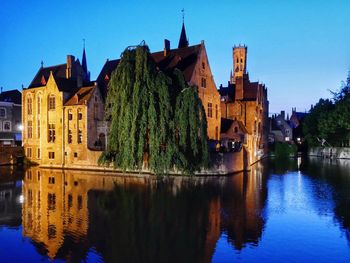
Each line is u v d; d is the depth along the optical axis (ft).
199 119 133.08
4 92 262.67
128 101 131.64
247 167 174.29
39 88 187.73
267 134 280.51
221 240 65.36
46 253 59.67
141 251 60.29
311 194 108.47
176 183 126.93
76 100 175.32
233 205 92.63
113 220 78.28
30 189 116.47
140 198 100.78
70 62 203.41
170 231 70.69
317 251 60.29
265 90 269.03
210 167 140.26
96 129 175.63
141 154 128.67
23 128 196.13
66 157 176.55
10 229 72.23
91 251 60.44
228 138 197.36
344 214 83.87
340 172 167.94
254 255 58.54
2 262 56.29
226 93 243.19
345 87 270.67
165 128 128.57
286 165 204.74
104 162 137.59
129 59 135.95
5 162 192.24
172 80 140.77
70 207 90.58
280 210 87.61
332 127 259.39
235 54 371.35
